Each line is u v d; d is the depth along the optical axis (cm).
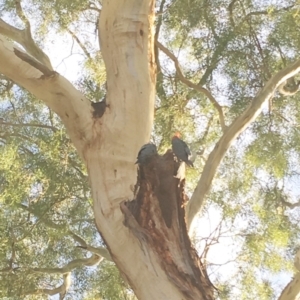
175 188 446
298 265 672
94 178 498
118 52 534
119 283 994
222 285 939
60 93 513
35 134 923
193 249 449
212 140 956
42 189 912
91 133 510
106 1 553
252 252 928
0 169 902
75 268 986
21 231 919
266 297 945
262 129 902
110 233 464
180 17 872
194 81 920
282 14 866
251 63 867
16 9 875
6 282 916
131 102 516
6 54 504
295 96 919
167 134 905
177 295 429
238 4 874
